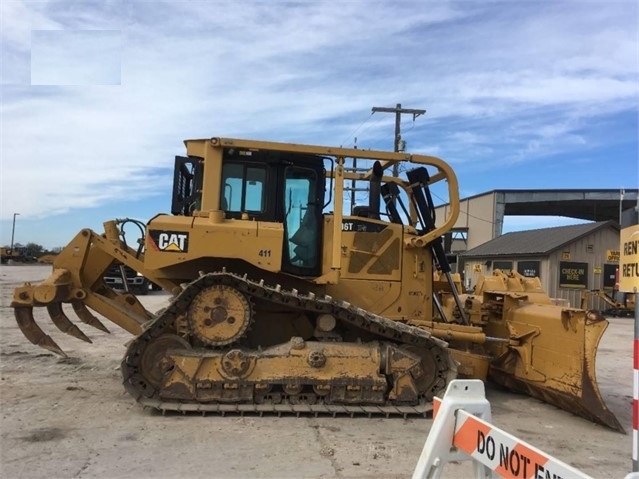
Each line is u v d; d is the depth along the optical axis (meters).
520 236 33.34
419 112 28.86
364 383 5.86
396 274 6.80
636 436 3.84
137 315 6.99
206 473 4.20
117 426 5.23
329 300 5.85
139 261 6.45
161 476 4.11
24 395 6.30
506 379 7.27
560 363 6.23
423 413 5.81
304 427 5.38
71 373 7.50
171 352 5.75
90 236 6.57
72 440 4.83
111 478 4.05
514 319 7.04
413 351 6.13
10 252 58.22
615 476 4.49
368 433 5.26
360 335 6.36
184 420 5.47
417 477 2.72
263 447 4.79
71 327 6.80
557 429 5.74
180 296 5.71
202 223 5.92
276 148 6.25
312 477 4.18
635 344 3.91
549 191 36.41
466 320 7.11
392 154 6.45
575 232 27.67
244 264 6.16
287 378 5.80
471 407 2.74
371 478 4.20
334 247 6.20
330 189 6.70
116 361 8.43
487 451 2.47
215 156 6.32
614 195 35.69
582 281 26.64
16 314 6.39
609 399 7.30
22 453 4.50
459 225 42.22
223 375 5.73
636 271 3.96
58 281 6.32
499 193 37.09
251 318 5.89
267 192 6.41
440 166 6.64
